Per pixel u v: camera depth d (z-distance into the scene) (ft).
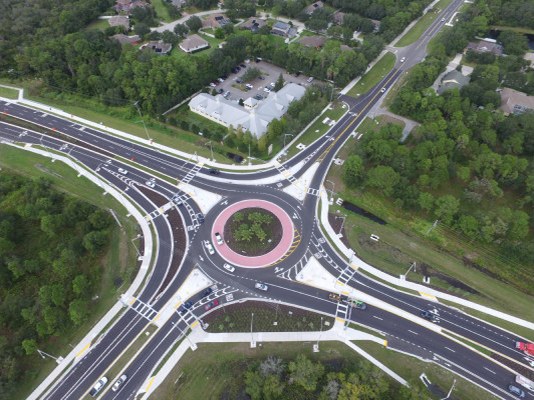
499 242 371.35
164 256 372.38
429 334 318.65
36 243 369.71
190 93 569.23
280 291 346.33
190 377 290.15
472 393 284.61
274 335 315.17
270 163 473.67
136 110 542.57
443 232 389.80
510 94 538.88
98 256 366.43
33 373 290.56
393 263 368.68
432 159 427.74
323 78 609.01
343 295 344.69
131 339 313.32
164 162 473.26
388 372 294.66
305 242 386.52
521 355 306.14
